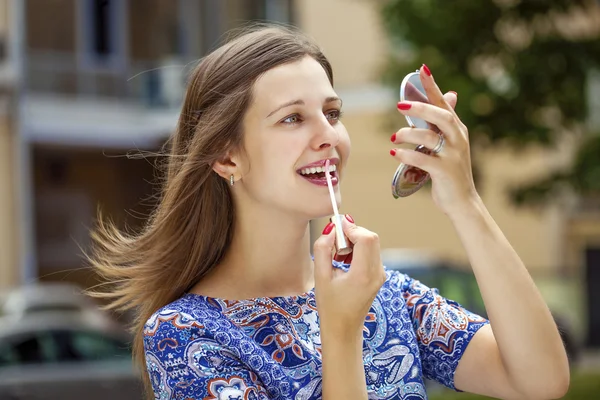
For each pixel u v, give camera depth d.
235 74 1.94
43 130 17.27
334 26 17.59
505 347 1.88
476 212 1.82
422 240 17.80
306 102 1.89
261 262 1.98
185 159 2.04
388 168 17.58
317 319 1.96
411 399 1.94
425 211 17.81
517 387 1.92
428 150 1.79
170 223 2.03
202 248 2.02
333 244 1.79
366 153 17.58
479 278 1.86
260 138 1.90
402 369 1.96
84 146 18.12
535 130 8.26
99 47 17.86
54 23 17.44
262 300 1.93
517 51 8.29
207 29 18.52
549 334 1.86
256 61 1.93
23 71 16.89
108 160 18.84
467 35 8.38
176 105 18.00
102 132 17.80
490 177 17.28
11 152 16.83
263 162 1.90
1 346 7.27
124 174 18.91
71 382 7.20
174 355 1.82
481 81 8.21
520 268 1.85
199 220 2.02
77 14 17.59
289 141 1.88
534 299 1.85
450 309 2.07
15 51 16.81
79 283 18.38
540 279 17.83
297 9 17.92
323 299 1.77
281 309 1.93
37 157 18.28
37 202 18.27
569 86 8.33
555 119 8.68
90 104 17.64
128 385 7.32
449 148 1.76
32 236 16.97
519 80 8.18
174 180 2.00
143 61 18.16
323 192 1.88
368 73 17.34
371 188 17.66
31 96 17.05
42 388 7.11
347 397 1.74
